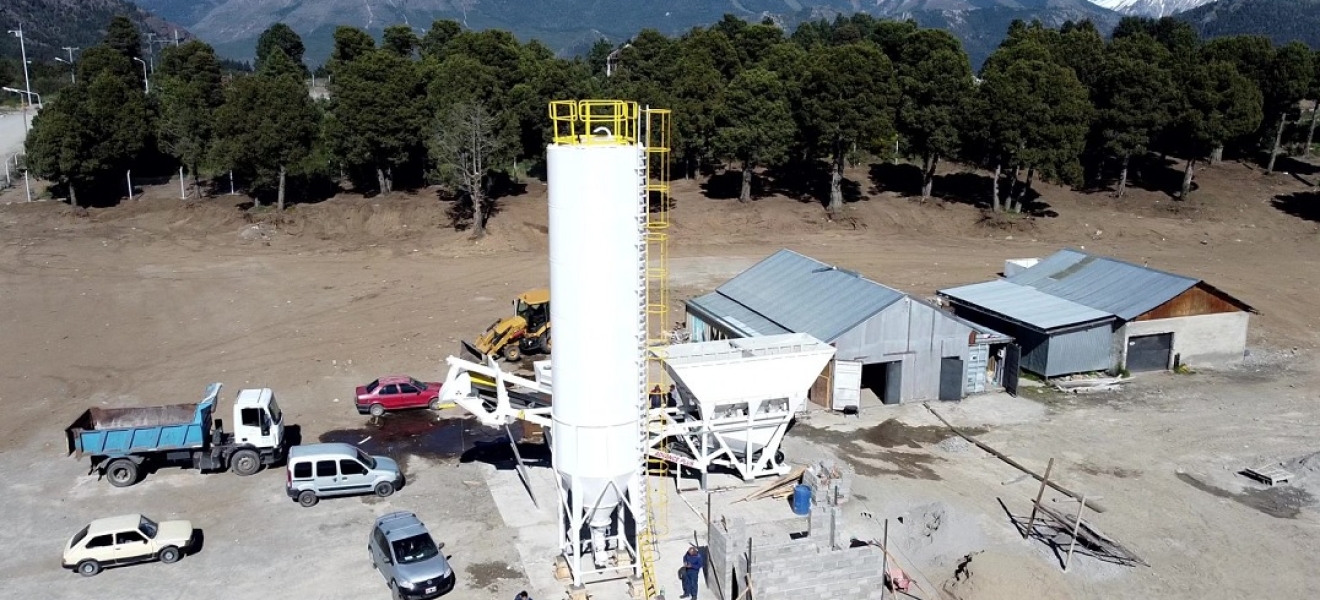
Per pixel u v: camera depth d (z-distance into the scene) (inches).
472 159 2546.8
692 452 1125.7
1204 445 1259.8
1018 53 2972.4
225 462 1154.0
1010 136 2586.1
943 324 1407.5
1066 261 1795.0
